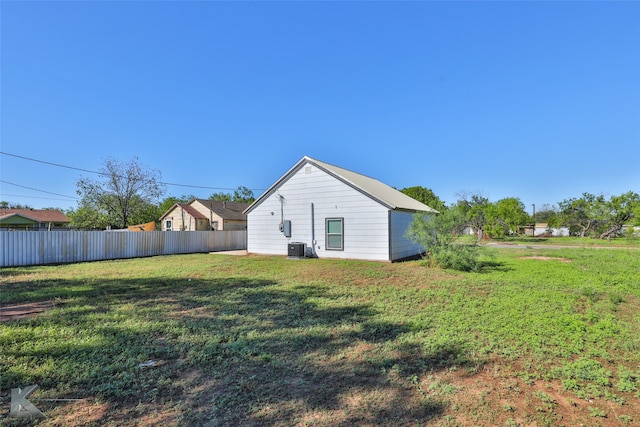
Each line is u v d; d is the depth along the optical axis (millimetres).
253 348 4387
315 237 15477
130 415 2920
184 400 3160
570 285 8305
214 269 11938
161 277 10305
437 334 4840
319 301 7008
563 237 38469
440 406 3053
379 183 20344
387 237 13641
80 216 27609
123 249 17328
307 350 4355
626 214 28734
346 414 2932
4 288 8523
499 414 2932
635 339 4594
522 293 7352
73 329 5098
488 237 35750
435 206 17297
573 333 4844
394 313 6035
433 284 8539
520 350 4254
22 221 35500
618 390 3336
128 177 28125
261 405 3068
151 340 4672
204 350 4312
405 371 3750
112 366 3814
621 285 8234
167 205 51844
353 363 3963
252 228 17531
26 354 4133
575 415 2924
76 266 13227
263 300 7145
